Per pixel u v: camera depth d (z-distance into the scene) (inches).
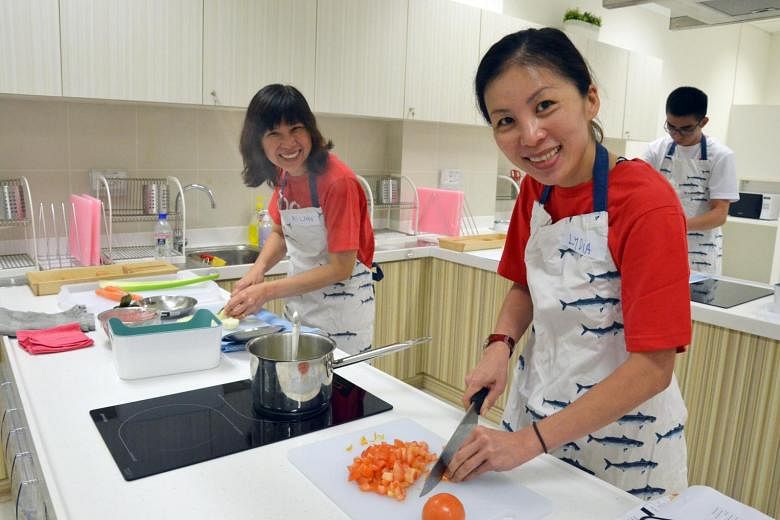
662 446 45.6
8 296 78.2
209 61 99.4
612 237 40.5
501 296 115.6
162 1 93.8
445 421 44.1
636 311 37.3
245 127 69.6
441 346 128.7
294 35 107.2
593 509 33.9
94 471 35.7
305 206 74.7
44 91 86.4
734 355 84.4
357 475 35.0
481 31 133.8
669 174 126.7
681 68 210.7
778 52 247.9
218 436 40.3
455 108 132.3
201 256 108.7
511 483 36.1
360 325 79.0
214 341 52.7
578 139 37.5
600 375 43.4
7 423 47.9
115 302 72.5
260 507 32.8
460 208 132.7
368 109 118.7
